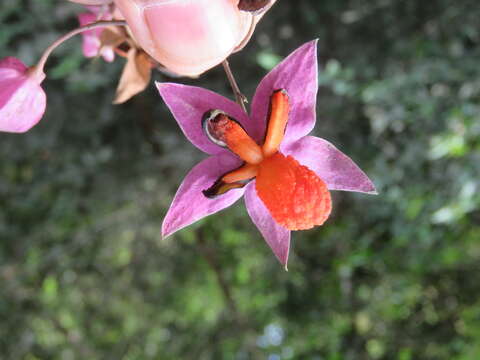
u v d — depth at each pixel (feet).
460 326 1.18
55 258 1.15
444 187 1.00
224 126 0.31
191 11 0.25
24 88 0.34
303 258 1.18
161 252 1.20
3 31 0.90
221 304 1.26
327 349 1.20
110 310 1.23
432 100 0.95
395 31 0.99
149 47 0.27
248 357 1.23
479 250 1.15
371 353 1.21
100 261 1.19
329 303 1.17
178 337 1.24
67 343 1.22
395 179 1.02
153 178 1.11
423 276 1.18
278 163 0.30
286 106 0.30
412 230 1.03
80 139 1.07
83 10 0.90
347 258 1.13
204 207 0.32
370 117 1.01
